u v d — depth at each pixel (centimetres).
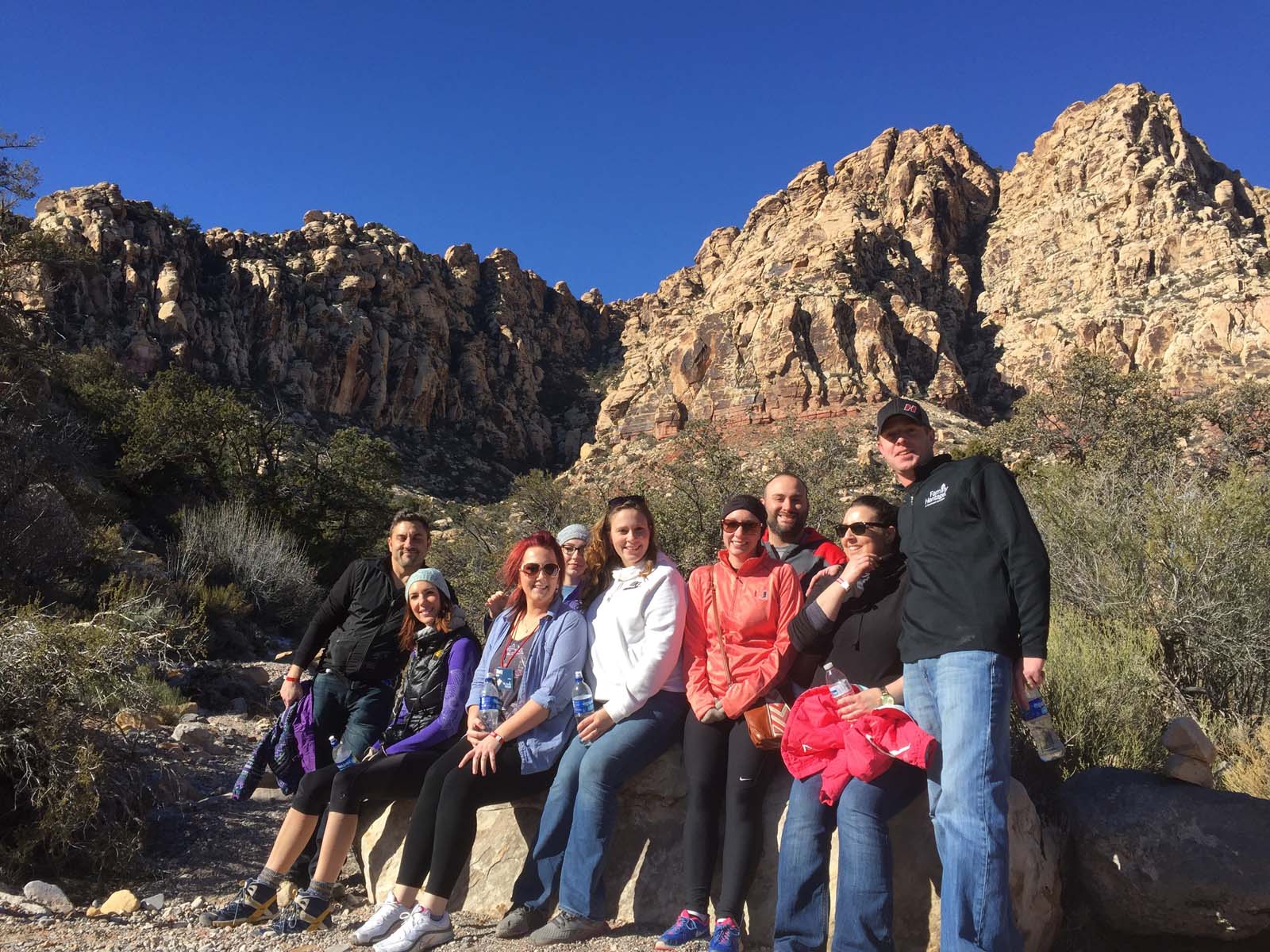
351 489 3475
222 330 8356
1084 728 564
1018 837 350
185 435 3180
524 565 419
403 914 372
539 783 397
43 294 1930
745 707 358
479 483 9612
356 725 461
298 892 406
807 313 8800
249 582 1947
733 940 334
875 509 372
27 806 511
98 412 3481
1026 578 310
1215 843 351
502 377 12288
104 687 560
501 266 13862
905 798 336
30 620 557
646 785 404
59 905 428
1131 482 1041
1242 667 757
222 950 365
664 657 381
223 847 542
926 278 10975
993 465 334
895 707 332
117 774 554
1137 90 11862
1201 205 10206
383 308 10375
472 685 418
